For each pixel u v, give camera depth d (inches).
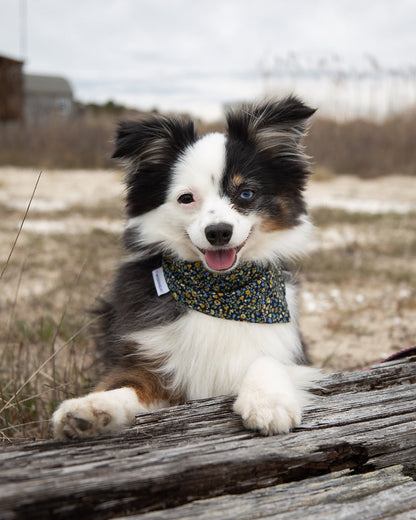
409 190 137.2
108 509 18.7
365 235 82.9
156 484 19.1
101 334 31.7
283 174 30.1
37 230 83.6
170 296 27.7
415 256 72.2
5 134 186.7
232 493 20.1
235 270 28.1
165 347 27.1
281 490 20.0
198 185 28.4
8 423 28.6
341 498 19.8
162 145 29.5
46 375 32.5
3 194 119.8
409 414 23.5
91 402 22.1
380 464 22.0
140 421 22.8
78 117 202.4
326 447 21.4
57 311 46.6
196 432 22.2
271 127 29.8
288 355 27.7
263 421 22.1
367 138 165.9
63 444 21.3
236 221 27.6
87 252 67.4
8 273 58.7
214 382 27.1
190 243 28.4
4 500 17.8
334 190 135.3
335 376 26.9
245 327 27.2
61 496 18.2
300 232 30.4
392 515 19.2
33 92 394.6
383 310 51.9
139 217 29.5
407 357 28.8
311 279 61.5
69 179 150.2
